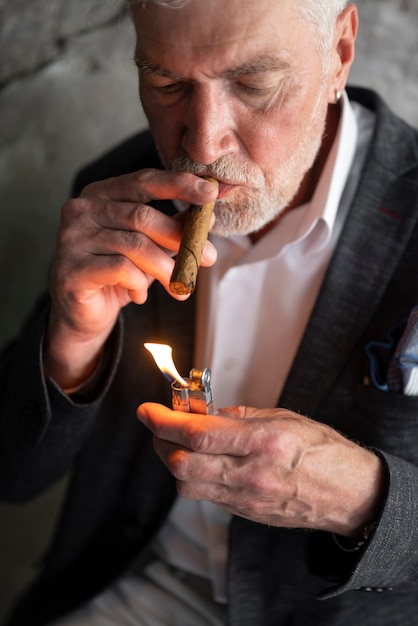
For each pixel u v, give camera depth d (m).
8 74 2.29
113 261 1.27
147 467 1.68
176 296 1.14
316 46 1.24
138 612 1.70
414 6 2.10
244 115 1.24
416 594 1.50
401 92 2.16
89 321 1.38
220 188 1.31
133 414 1.67
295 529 1.50
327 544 1.39
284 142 1.29
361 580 1.29
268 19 1.15
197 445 1.13
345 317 1.46
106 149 2.31
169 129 1.30
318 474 1.21
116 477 1.73
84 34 2.24
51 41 2.26
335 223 1.56
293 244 1.53
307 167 1.42
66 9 2.21
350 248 1.48
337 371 1.46
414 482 1.31
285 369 1.58
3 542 2.53
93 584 1.72
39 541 2.52
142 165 1.76
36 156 2.34
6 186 2.36
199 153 1.24
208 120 1.22
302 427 1.22
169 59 1.18
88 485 1.74
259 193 1.32
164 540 1.74
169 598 1.70
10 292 2.42
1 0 2.21
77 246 1.30
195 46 1.16
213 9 1.13
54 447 1.57
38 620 1.73
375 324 1.46
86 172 1.87
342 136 1.53
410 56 2.13
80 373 1.50
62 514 1.79
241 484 1.16
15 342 1.79
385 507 1.25
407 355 1.36
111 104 2.29
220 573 1.66
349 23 1.38
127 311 1.64
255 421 1.18
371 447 1.34
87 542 1.76
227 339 1.60
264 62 1.17
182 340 1.60
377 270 1.47
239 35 1.15
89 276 1.29
